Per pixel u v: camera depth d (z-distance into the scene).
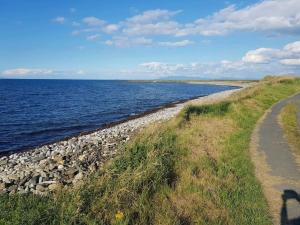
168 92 105.50
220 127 18.41
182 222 7.42
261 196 9.12
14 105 56.41
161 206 8.03
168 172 9.88
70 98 75.06
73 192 8.22
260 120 23.16
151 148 11.59
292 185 10.28
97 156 15.78
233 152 13.48
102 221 6.97
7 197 8.27
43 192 10.45
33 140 26.03
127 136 22.64
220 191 9.09
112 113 45.38
